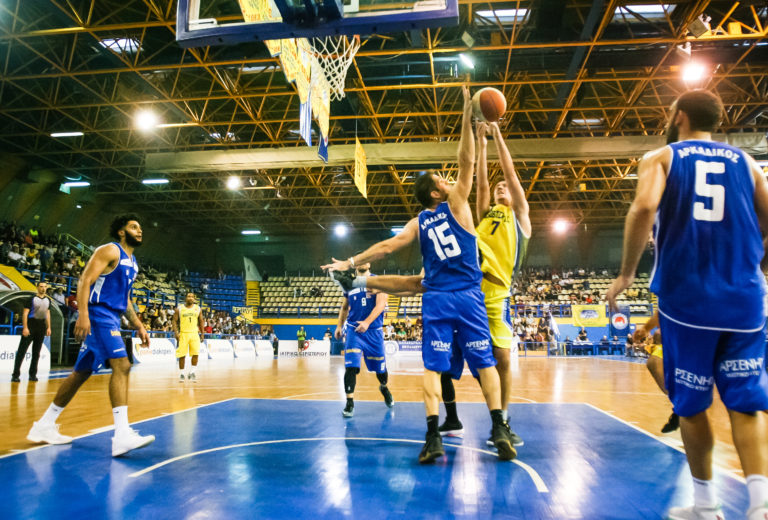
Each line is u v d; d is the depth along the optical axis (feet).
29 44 47.21
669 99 58.80
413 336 86.17
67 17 41.98
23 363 35.14
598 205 97.50
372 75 51.11
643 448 10.34
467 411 15.94
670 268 5.52
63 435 11.36
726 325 5.19
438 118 59.41
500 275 11.03
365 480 7.92
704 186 5.49
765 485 4.80
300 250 115.96
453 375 11.24
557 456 9.62
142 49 46.80
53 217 80.84
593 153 57.47
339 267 10.13
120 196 89.40
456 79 52.54
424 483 7.74
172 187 86.02
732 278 5.28
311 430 12.47
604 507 6.65
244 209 94.68
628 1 40.22
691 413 5.51
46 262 61.05
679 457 9.52
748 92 55.36
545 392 22.50
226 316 90.22
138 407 16.79
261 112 60.59
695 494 5.86
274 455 9.67
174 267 108.47
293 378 32.17
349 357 15.33
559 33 44.21
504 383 10.87
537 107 60.03
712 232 5.39
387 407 17.13
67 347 47.65
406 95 57.98
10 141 64.03
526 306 91.91
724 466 9.07
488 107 9.20
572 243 110.52
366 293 15.94
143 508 6.57
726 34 42.60
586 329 83.92
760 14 45.11
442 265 9.66
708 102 5.96
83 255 77.00
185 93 56.34
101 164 72.18
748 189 5.53
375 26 11.75
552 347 78.59
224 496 7.09
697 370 5.38
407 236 10.16
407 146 59.57
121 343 10.11
